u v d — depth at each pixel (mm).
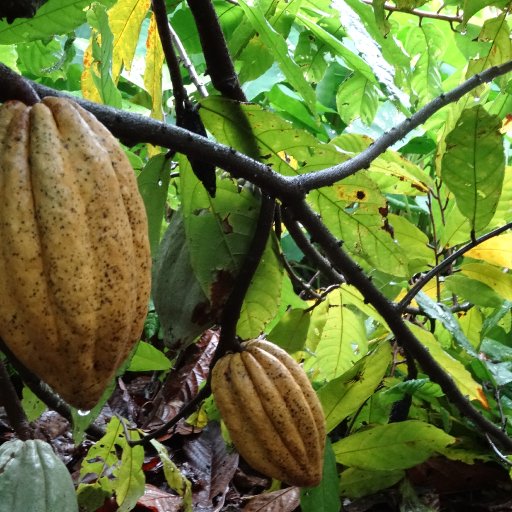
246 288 869
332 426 1129
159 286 910
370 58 1012
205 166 810
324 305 1165
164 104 1756
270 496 1182
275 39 900
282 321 1066
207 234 878
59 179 472
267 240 875
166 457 1001
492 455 1263
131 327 505
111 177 486
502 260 1197
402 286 1269
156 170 858
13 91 505
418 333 1101
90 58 1021
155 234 882
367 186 923
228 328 864
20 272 468
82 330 476
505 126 1443
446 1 1110
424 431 1104
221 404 821
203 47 885
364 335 1228
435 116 1567
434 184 1269
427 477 1259
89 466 1030
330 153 907
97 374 498
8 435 1450
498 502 1249
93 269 476
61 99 502
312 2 1310
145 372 1803
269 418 808
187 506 1033
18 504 699
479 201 1009
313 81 1432
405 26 1709
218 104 860
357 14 1043
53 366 487
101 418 1513
